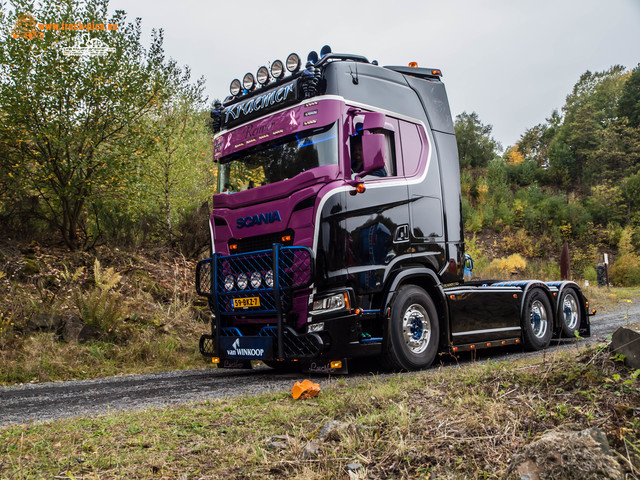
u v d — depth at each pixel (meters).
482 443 2.80
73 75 10.09
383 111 6.54
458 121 47.31
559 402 3.22
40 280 9.54
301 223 5.84
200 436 3.49
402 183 6.53
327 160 5.93
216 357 6.62
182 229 13.50
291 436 3.37
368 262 5.98
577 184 49.22
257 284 6.14
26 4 9.91
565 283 9.25
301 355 5.73
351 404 3.92
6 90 9.68
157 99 11.36
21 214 11.33
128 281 10.72
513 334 7.92
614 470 2.17
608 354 3.57
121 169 10.80
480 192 37.84
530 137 69.38
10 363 6.80
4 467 2.91
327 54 6.28
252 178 6.61
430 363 6.51
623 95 57.66
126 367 7.59
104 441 3.42
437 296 6.76
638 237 34.03
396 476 2.58
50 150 10.29
